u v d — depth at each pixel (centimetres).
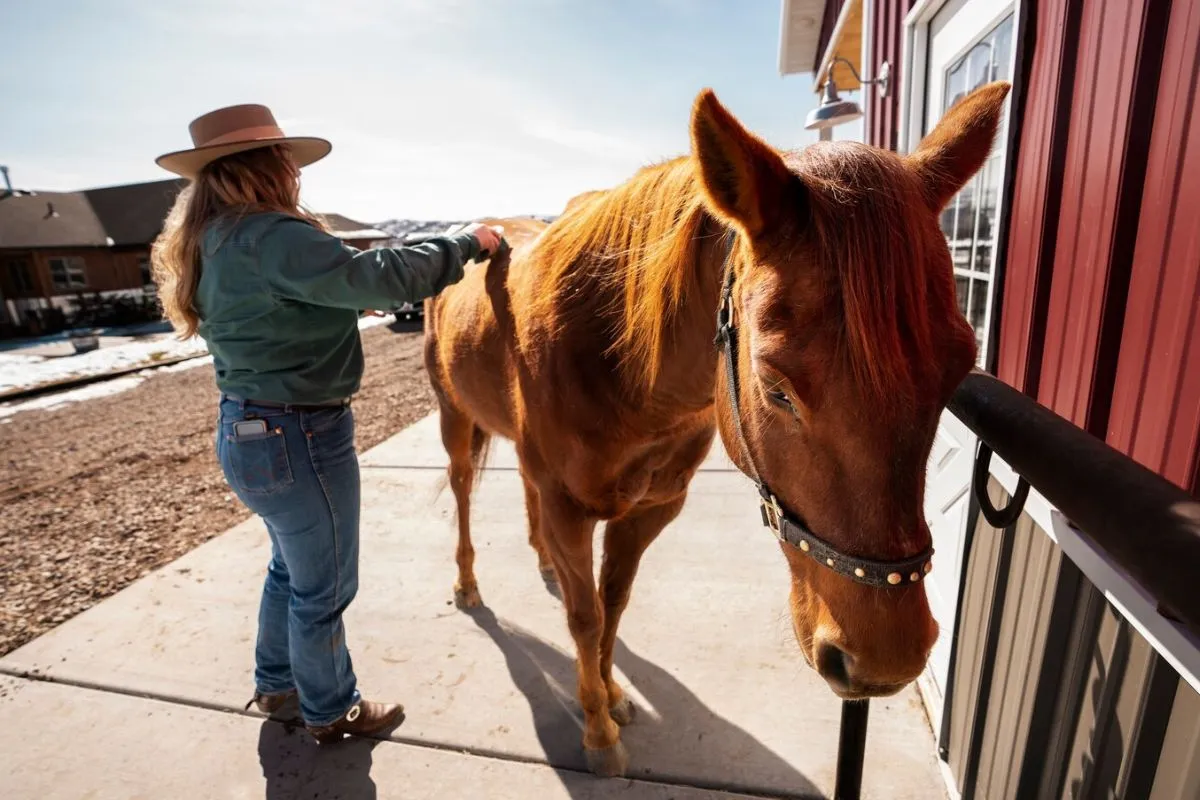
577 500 173
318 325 164
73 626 264
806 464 92
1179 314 93
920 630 92
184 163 158
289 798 184
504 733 203
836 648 99
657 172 150
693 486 358
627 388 152
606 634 203
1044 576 125
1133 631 96
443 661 237
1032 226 142
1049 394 135
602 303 154
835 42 500
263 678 210
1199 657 80
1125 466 79
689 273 129
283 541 176
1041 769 126
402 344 1209
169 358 1224
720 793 178
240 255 151
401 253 157
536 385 166
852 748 141
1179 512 68
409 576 292
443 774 190
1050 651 121
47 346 1672
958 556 189
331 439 173
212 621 265
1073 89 126
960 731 170
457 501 270
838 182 85
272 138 156
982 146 104
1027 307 144
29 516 409
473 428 271
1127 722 98
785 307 86
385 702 217
